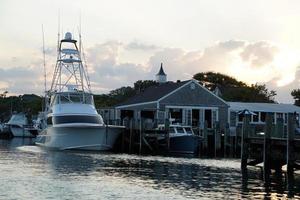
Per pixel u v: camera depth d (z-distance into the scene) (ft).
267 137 100.12
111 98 374.22
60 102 166.40
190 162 126.31
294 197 74.49
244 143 110.01
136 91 356.59
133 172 101.55
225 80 375.66
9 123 299.17
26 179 86.53
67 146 160.25
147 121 168.76
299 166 94.27
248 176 97.45
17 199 67.77
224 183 87.25
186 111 196.75
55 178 88.94
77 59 178.29
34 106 418.10
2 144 209.77
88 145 158.92
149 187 81.00
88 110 163.63
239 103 212.43
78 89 176.65
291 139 94.27
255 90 302.86
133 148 163.02
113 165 114.73
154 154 155.53
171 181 88.74
